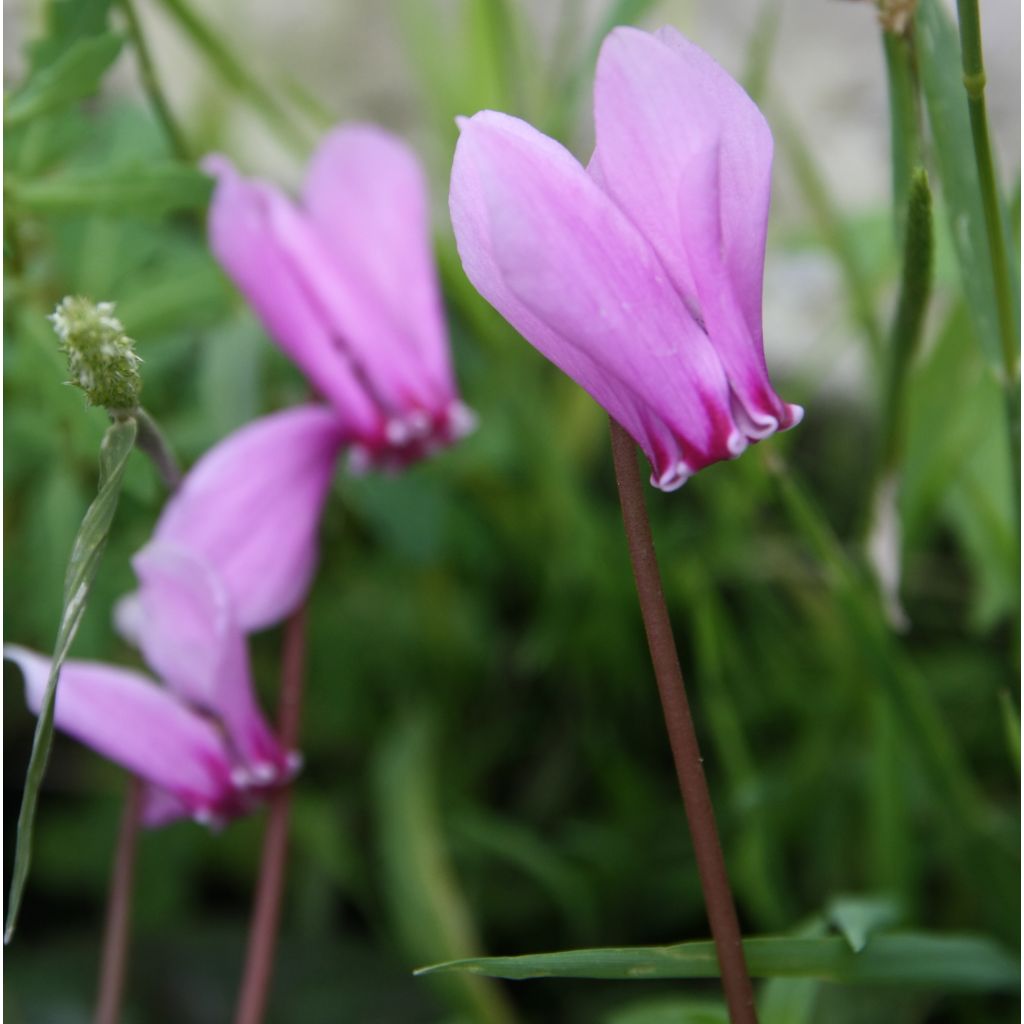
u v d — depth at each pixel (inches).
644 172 10.1
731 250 10.1
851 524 17.8
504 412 16.4
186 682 11.7
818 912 14.4
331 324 12.3
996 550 13.7
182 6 13.7
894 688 12.4
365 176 12.5
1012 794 15.1
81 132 12.2
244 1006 12.2
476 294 16.0
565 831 16.0
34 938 15.1
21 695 16.1
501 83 16.5
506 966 10.7
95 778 16.2
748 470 15.7
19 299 12.2
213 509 11.9
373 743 16.8
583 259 10.0
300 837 15.4
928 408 13.0
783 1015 11.8
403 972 14.6
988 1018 13.1
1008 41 20.5
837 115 21.3
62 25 12.0
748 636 16.9
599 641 16.1
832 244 14.6
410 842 13.2
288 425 12.2
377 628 16.9
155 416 15.4
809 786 14.4
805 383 17.5
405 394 12.3
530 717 16.9
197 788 11.8
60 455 13.2
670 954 10.8
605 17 14.2
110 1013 12.2
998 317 11.6
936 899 14.3
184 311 13.6
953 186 11.6
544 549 16.8
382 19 22.9
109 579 13.5
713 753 15.9
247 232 12.0
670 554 16.3
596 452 18.1
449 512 16.2
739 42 22.3
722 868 10.6
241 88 14.6
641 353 10.1
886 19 11.5
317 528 12.2
